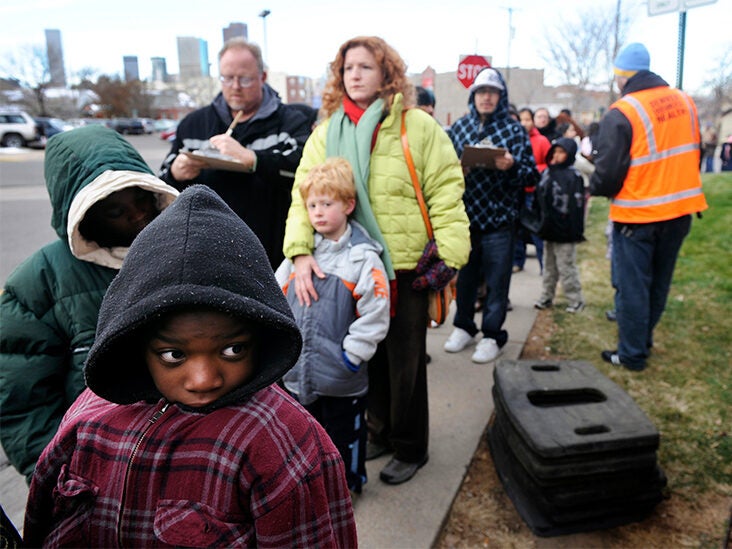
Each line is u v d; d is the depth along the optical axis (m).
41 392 1.25
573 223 4.17
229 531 0.82
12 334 1.24
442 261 2.14
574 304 4.40
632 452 2.00
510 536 2.07
